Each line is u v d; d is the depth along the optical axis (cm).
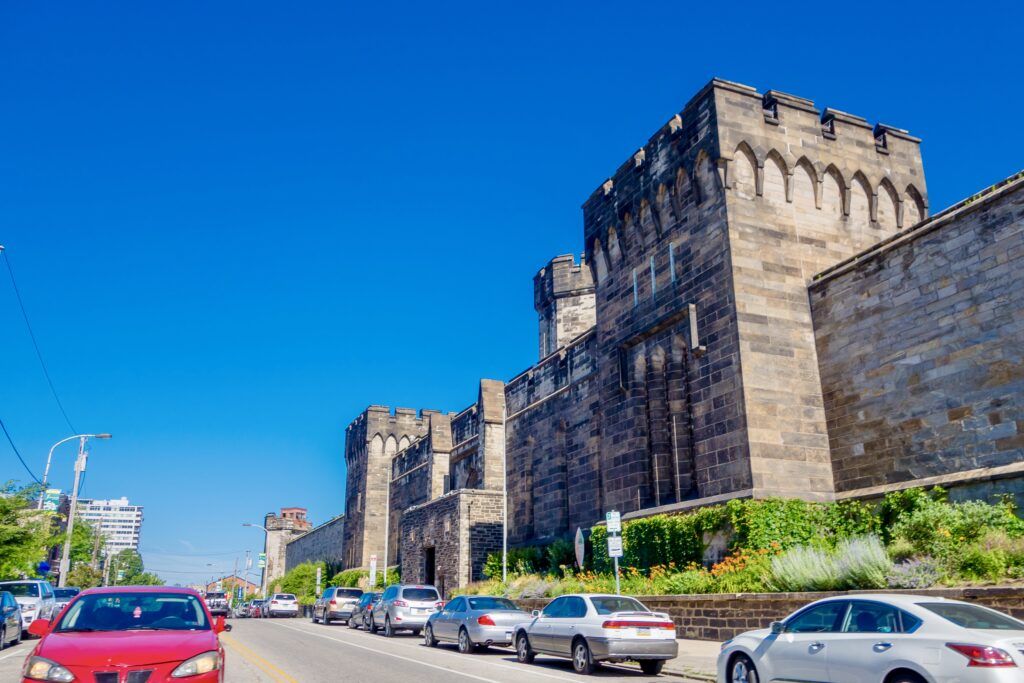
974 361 2131
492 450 4941
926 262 2309
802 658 1116
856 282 2530
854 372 2486
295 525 11631
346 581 6550
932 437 2212
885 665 985
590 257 3422
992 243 2127
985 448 2066
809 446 2509
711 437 2600
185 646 964
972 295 2162
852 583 1844
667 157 2973
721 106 2753
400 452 6862
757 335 2566
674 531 2595
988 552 1725
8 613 2320
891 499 2228
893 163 3002
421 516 5212
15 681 1559
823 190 2845
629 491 2970
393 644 2580
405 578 5319
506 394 4984
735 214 2670
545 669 1808
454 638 2333
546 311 5469
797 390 2558
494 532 4638
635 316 3066
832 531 2381
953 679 908
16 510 4156
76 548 9194
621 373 3094
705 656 1864
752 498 2375
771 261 2670
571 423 4050
